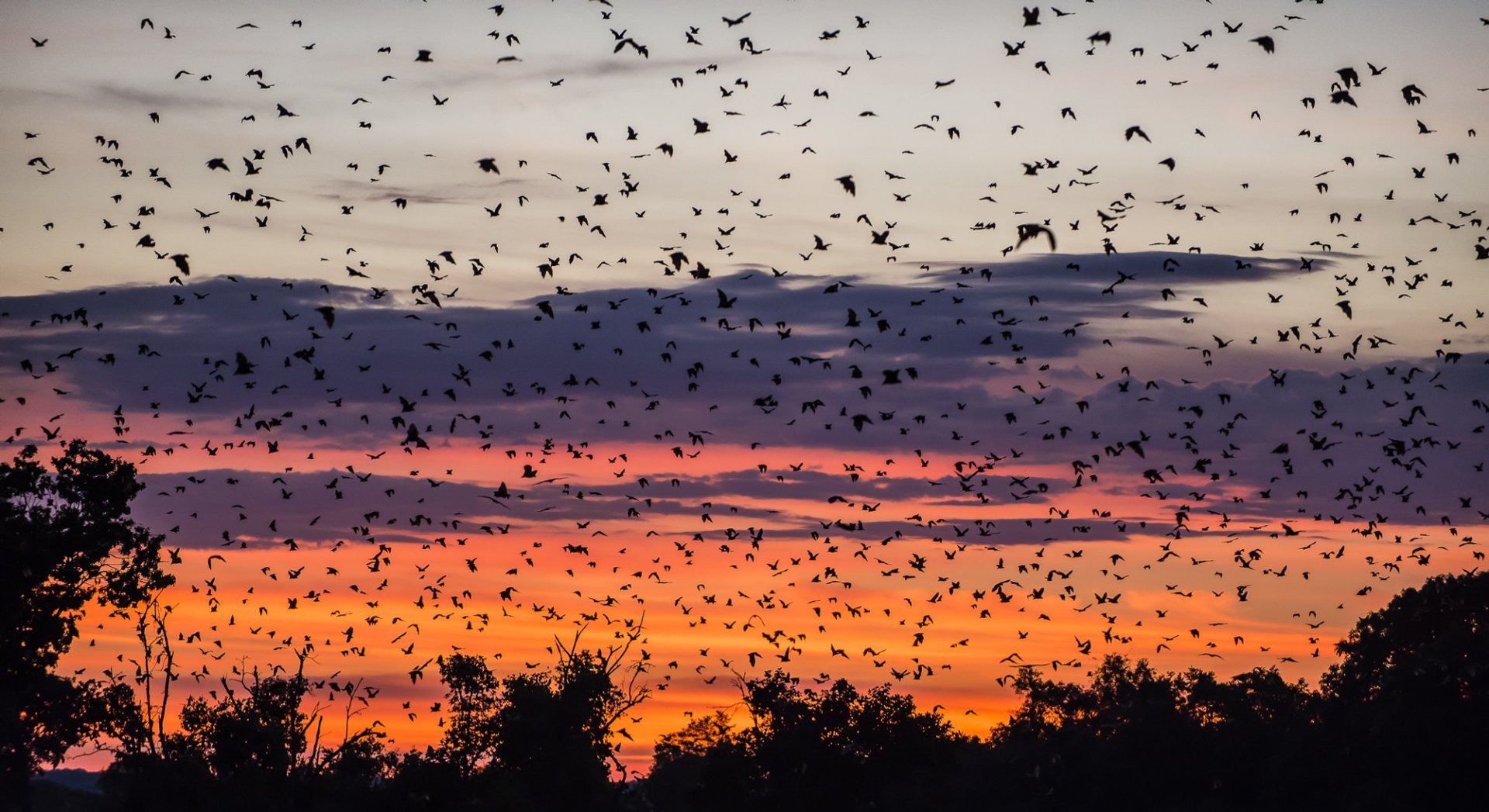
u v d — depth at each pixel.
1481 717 115.69
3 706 102.25
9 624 97.94
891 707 118.75
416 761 109.00
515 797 102.56
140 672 106.38
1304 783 124.06
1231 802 130.75
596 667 111.12
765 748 115.56
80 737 109.56
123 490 99.88
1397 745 117.75
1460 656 122.19
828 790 114.38
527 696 109.31
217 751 106.75
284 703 108.00
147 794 104.38
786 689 120.06
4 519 94.94
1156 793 132.88
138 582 102.50
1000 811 134.25
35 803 128.62
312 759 107.56
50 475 99.25
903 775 116.88
